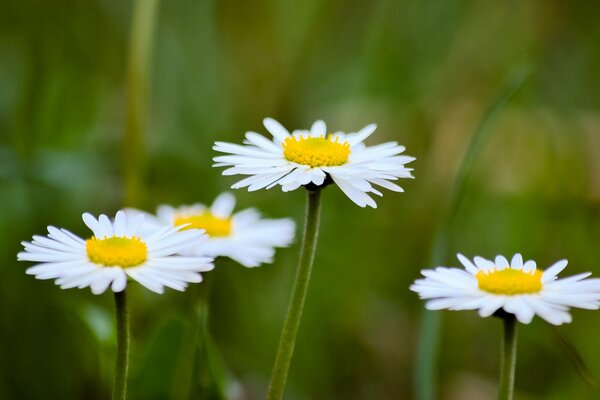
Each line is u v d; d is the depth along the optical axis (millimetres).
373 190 285
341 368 382
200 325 312
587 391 365
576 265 415
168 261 280
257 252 320
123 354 278
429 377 324
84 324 342
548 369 375
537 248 421
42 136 425
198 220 322
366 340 386
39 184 383
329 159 289
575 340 377
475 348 385
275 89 463
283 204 431
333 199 438
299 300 288
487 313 274
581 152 445
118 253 277
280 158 292
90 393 364
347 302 395
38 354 369
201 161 436
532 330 377
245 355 382
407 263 416
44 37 435
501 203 437
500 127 448
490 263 285
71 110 440
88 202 408
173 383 324
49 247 280
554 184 437
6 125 444
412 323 389
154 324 371
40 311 374
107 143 433
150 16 366
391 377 381
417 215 428
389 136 459
